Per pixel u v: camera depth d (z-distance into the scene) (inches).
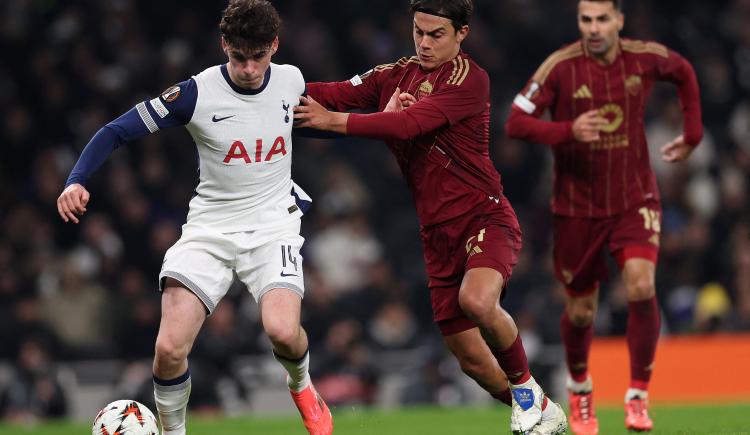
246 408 1417.3
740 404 1109.1
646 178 847.7
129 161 1738.4
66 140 1796.3
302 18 1947.6
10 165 1768.0
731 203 1795.0
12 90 1815.9
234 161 663.1
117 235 1647.4
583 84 844.0
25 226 1659.7
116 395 1382.9
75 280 1541.6
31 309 1487.5
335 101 740.7
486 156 717.9
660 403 1249.4
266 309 647.8
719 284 1684.3
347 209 1733.5
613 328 1429.6
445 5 693.9
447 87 694.5
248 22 627.8
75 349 1473.9
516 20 2031.3
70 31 1888.5
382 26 2027.6
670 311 1539.1
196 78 660.7
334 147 1861.5
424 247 729.6
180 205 1723.7
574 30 2033.7
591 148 839.1
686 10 2121.1
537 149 1877.5
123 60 1857.8
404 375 1492.4
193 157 1788.9
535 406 696.4
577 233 853.2
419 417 1083.3
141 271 1633.9
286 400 1440.7
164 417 674.8
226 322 1435.8
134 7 1929.1
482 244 692.7
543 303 1517.0
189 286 657.0
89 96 1823.3
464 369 736.3
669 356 1311.5
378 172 1857.8
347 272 1696.6
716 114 1969.7
